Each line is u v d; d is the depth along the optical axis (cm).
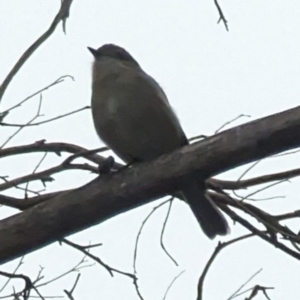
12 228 588
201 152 594
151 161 606
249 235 714
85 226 602
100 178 605
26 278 727
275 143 586
